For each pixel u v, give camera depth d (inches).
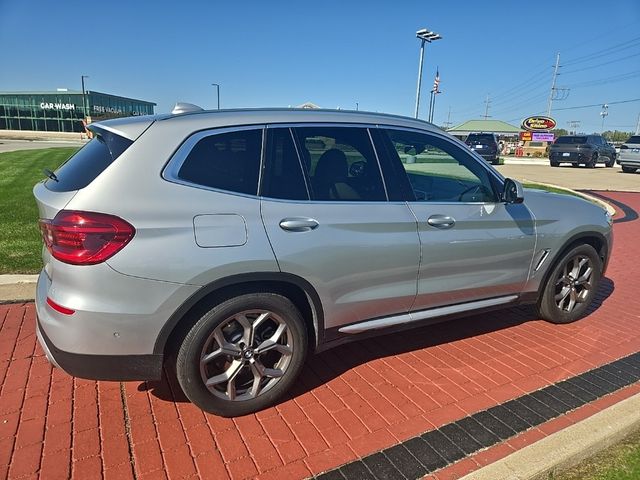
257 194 109.2
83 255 93.4
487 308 152.6
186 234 99.5
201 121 107.9
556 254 163.6
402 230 126.0
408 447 104.4
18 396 119.3
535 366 143.4
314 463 98.8
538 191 169.2
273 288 112.8
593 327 175.6
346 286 119.9
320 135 120.8
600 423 111.0
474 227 140.2
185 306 100.8
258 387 115.0
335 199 118.6
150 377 103.3
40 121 2913.4
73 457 98.5
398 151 133.2
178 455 100.0
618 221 401.4
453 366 142.0
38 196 108.3
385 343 156.7
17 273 202.8
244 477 94.3
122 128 103.5
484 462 100.1
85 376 100.4
